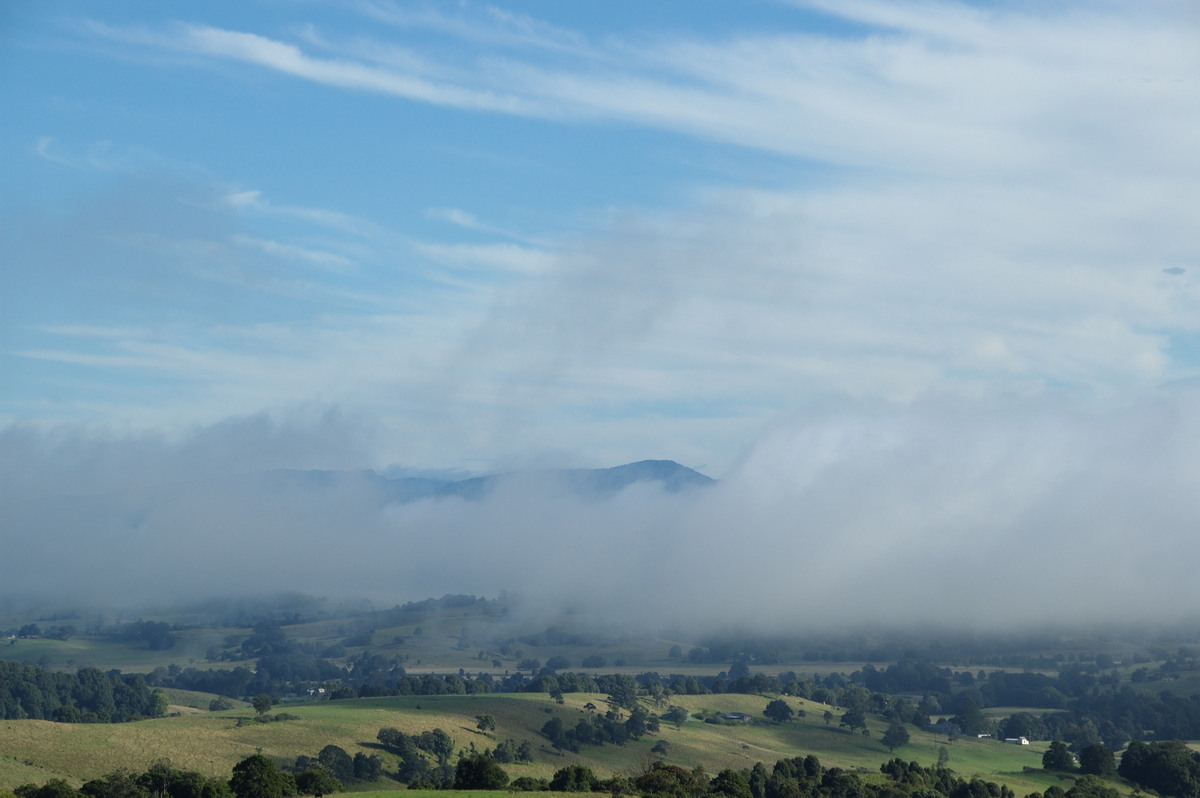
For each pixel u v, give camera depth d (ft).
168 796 405.39
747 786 488.85
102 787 399.44
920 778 554.46
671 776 463.83
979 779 572.92
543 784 468.34
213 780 413.18
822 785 529.86
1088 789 573.33
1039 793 574.56
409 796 415.64
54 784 389.80
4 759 491.72
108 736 565.53
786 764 559.38
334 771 564.71
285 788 414.82
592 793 437.17
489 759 476.95
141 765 509.76
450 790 442.50
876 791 519.19
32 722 578.66
